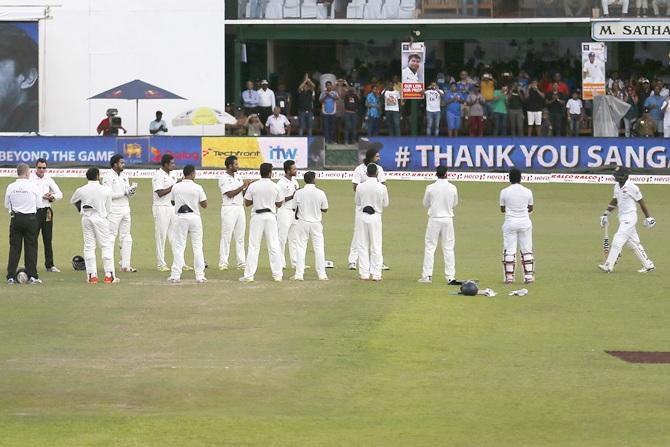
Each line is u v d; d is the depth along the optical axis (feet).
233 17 383.45
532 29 375.45
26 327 163.73
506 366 143.13
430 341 156.04
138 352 149.28
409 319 169.58
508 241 199.52
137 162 350.43
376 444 109.70
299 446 108.99
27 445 108.88
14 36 385.09
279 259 199.62
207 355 147.74
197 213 197.77
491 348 152.56
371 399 127.75
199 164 349.20
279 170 342.44
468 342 155.94
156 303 180.45
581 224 280.51
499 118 362.53
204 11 384.47
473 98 361.71
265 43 403.34
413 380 136.15
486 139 343.67
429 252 199.11
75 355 147.74
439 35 379.35
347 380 135.85
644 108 360.07
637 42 395.14
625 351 151.33
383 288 194.70
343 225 274.16
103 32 387.14
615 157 339.57
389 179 344.69
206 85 387.34
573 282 202.59
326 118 361.51
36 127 386.93
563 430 114.83
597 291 193.98
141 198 316.40
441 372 140.05
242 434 113.29
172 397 128.26
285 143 347.15
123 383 133.90
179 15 385.29
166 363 143.43
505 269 200.03
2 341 155.43
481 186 336.49
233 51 400.88
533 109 360.48
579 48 398.42
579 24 373.20
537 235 264.11
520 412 122.31
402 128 384.47
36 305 178.60
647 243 252.83
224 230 214.28
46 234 210.18
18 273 197.47
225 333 160.15
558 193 326.44
